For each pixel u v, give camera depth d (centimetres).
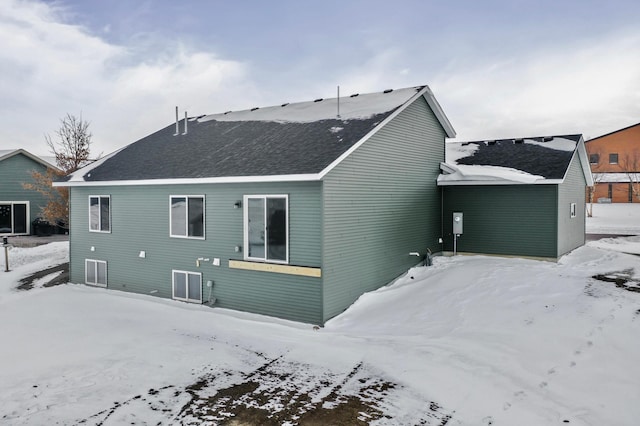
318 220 1032
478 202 1661
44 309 1126
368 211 1215
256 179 1066
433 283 1211
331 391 626
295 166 1062
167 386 641
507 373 668
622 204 4338
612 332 792
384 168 1300
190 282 1283
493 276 1188
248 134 1475
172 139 1714
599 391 606
